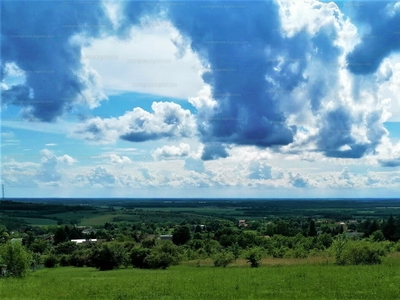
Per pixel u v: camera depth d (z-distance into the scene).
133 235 154.88
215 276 63.44
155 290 50.34
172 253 100.62
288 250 101.62
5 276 71.88
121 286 54.78
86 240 155.38
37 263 109.88
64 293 51.03
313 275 59.94
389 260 75.62
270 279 57.41
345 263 77.44
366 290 47.38
